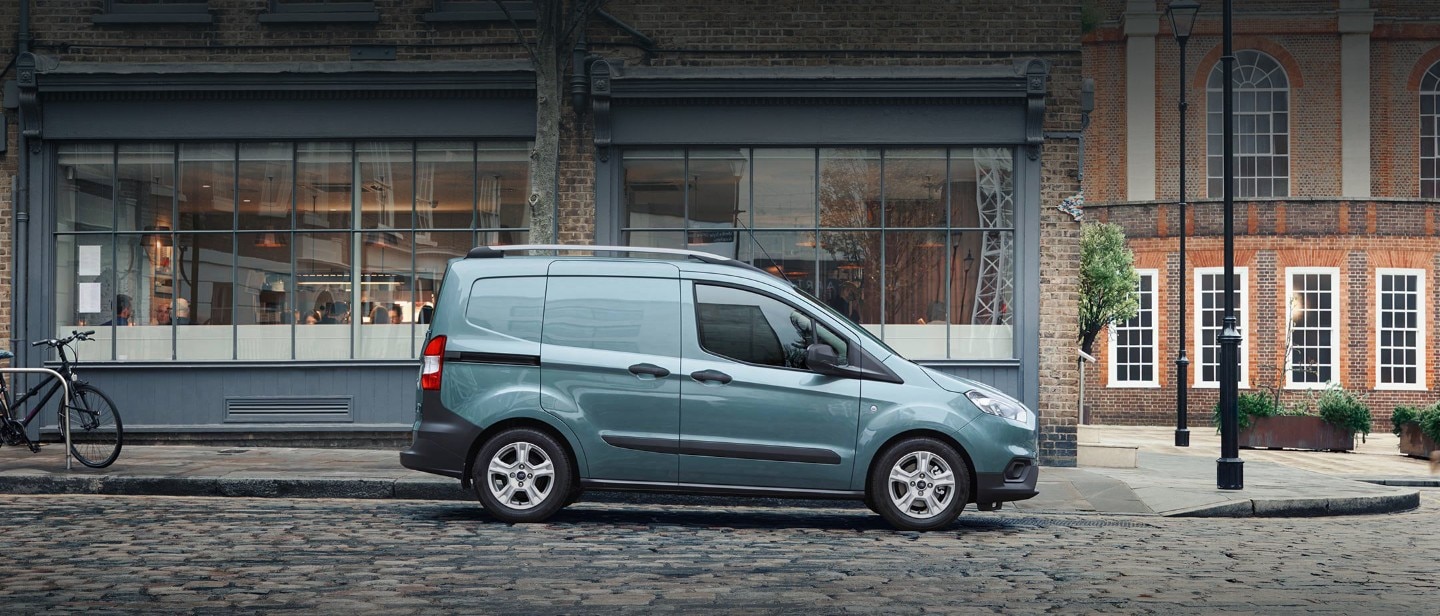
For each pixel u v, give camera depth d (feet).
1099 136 109.70
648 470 30.50
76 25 50.60
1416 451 70.44
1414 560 28.45
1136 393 106.22
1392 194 107.14
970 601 21.38
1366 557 28.68
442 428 30.66
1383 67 107.45
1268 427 78.95
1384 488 44.01
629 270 31.09
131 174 51.11
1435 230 103.81
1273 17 108.17
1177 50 108.68
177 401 50.65
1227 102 45.78
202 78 49.85
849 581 23.07
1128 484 42.83
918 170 50.78
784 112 50.21
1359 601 22.35
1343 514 39.78
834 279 50.78
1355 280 103.65
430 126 50.34
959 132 49.96
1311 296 104.06
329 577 22.56
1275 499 38.83
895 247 50.67
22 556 24.54
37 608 19.67
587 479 30.53
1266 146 108.78
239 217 51.13
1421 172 107.34
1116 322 91.04
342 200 51.11
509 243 50.75
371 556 24.95
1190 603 21.66
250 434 50.52
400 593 21.16
